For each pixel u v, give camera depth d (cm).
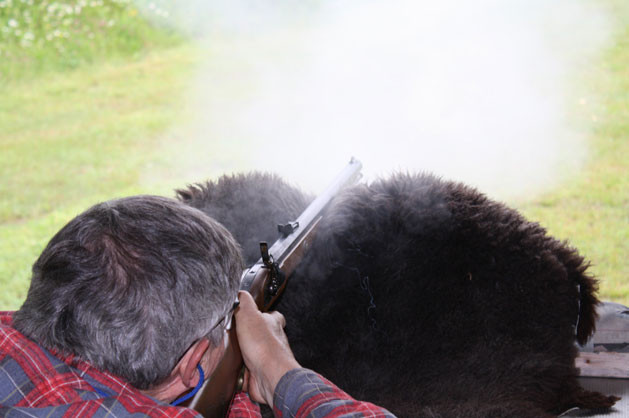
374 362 133
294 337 135
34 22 810
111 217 96
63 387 94
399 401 128
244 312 116
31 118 637
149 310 92
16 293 341
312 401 106
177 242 95
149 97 668
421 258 136
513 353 132
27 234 416
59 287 92
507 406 123
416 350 133
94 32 814
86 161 535
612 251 313
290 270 133
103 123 616
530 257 136
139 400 94
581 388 139
